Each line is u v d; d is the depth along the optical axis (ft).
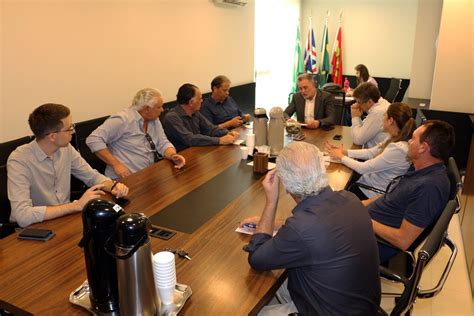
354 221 4.13
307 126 11.60
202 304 3.89
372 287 4.25
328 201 4.19
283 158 4.33
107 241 3.58
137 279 3.53
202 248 4.88
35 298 3.95
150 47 12.60
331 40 24.70
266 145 8.71
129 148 9.14
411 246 6.21
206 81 15.87
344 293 4.02
